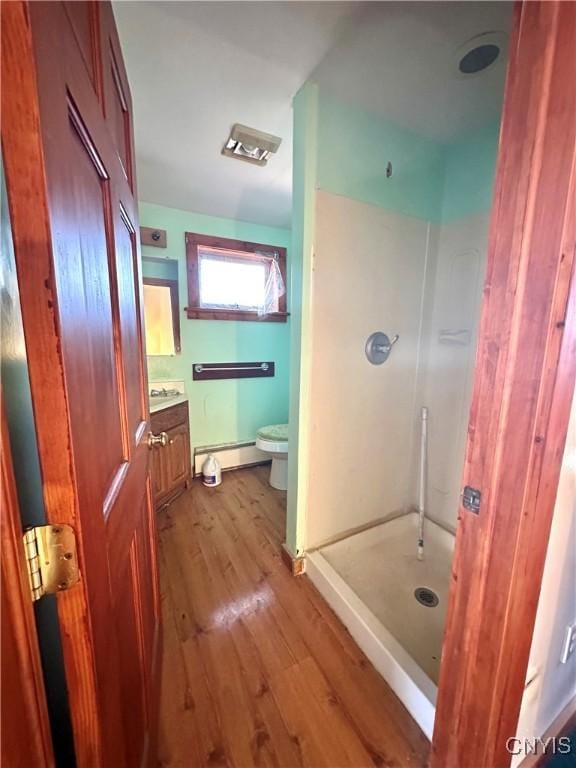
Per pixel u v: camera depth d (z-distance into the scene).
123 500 0.68
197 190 2.15
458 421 1.77
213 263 2.68
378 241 1.57
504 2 0.91
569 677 0.97
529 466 0.60
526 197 0.55
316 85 1.26
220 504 2.33
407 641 1.31
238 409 2.94
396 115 1.43
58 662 0.54
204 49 1.08
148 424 1.11
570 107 0.49
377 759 0.95
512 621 0.66
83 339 0.46
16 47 0.32
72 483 0.41
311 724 1.03
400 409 1.86
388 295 1.67
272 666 1.21
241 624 1.38
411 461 1.98
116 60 0.77
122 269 0.77
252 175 1.94
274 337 3.00
